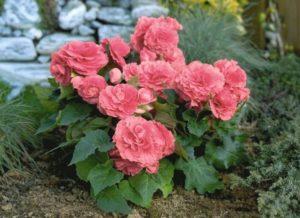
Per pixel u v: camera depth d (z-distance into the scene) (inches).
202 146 43.4
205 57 54.5
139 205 40.4
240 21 64.8
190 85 38.8
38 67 59.7
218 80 39.3
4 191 41.2
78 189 42.1
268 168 41.0
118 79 39.8
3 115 43.8
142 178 39.3
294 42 71.9
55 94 43.1
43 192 41.4
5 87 55.3
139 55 44.3
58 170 44.5
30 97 48.5
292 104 55.7
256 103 55.7
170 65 41.4
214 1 62.9
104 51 41.9
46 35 62.4
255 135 51.9
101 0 66.3
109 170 38.4
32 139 45.9
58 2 63.9
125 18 63.3
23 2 61.8
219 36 57.2
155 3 65.2
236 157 44.1
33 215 38.7
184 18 58.9
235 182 41.5
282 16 71.9
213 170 42.6
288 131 48.8
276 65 63.2
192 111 40.4
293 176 40.3
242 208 41.3
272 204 38.1
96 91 38.9
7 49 60.3
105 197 38.9
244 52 59.1
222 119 39.9
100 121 39.6
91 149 37.5
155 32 42.2
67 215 38.8
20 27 61.6
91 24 63.6
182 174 43.7
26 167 44.1
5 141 42.8
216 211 40.7
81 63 39.5
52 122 42.4
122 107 37.5
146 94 38.3
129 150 36.5
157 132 37.5
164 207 40.5
